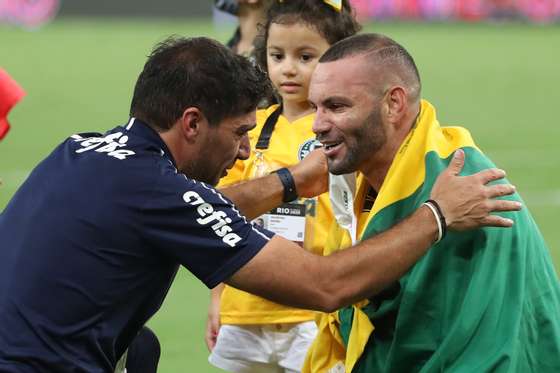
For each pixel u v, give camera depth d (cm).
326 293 1187
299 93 1686
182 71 1208
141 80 1228
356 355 1275
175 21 11169
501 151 4684
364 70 1211
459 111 5903
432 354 1213
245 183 1429
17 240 1206
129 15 11519
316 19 1672
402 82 1226
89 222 1180
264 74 1255
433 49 8969
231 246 1177
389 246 1179
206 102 1209
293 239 1647
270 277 1184
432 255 1208
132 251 1184
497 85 6962
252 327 1698
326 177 1443
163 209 1175
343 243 1355
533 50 9012
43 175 1233
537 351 1205
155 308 1245
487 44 9412
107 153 1207
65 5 11312
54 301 1178
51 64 7706
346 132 1220
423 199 1216
